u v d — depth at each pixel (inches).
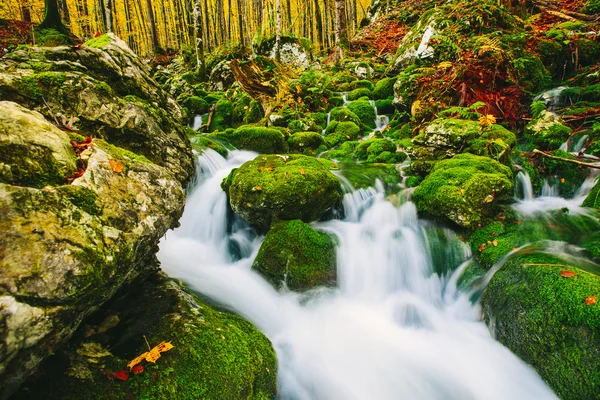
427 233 178.1
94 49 156.9
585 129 233.3
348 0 1079.0
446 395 114.6
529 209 181.3
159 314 100.4
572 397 94.9
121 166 91.9
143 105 156.9
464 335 134.1
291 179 177.0
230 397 85.3
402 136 318.0
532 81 301.4
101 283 70.2
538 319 107.3
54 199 68.1
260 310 142.7
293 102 390.3
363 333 140.6
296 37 708.0
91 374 76.6
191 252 177.9
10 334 54.1
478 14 366.6
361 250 174.2
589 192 191.9
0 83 112.6
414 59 413.7
